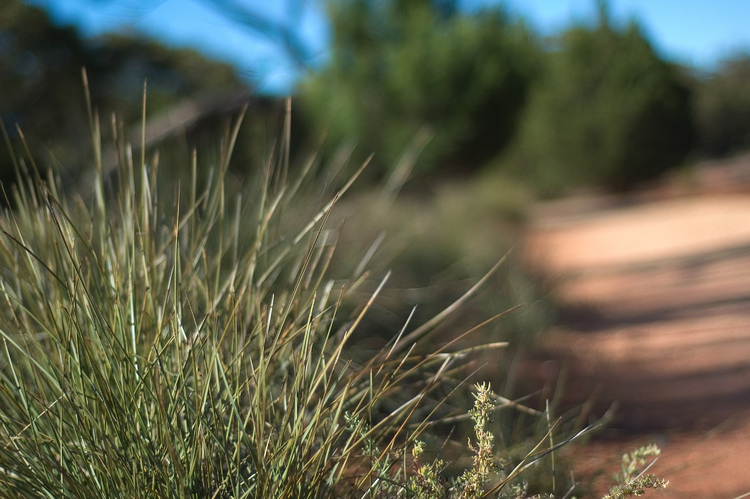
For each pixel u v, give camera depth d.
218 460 1.57
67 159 5.03
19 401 1.60
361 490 1.70
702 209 16.84
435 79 11.62
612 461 2.26
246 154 5.27
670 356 4.42
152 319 1.75
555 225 17.59
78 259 1.86
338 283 3.36
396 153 11.29
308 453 1.53
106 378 1.52
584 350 4.66
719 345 4.57
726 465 2.57
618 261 9.94
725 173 35.78
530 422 2.74
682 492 2.32
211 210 2.14
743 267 7.87
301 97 12.11
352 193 6.02
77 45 16.02
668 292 7.03
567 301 6.29
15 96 14.74
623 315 6.05
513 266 6.12
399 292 4.14
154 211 1.96
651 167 24.05
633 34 23.91
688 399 3.49
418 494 1.58
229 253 2.68
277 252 2.79
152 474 1.44
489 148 12.40
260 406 1.57
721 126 51.03
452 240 6.07
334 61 12.08
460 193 12.06
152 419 1.52
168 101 14.14
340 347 1.67
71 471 1.46
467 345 3.62
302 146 11.69
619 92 23.53
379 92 11.56
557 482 2.03
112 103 12.40
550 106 24.45
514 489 1.76
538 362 4.23
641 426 3.11
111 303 1.69
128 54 16.89
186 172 3.59
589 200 25.80
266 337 1.67
